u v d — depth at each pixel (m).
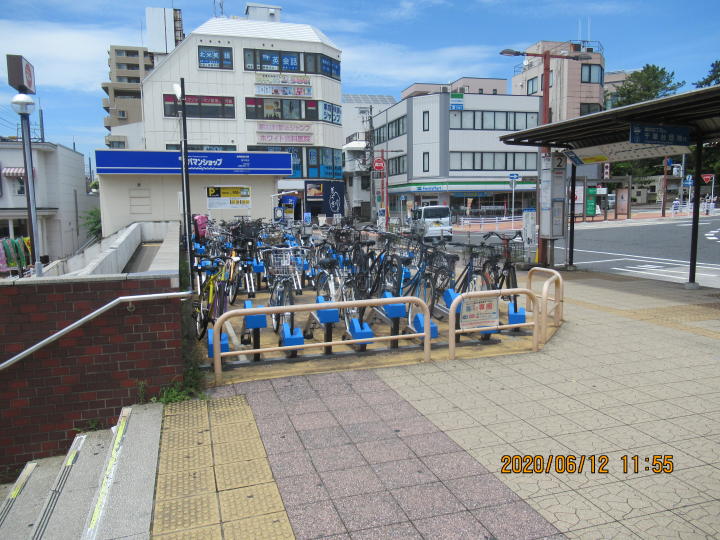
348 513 3.07
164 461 3.69
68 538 3.23
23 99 7.83
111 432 4.64
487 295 6.01
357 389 5.03
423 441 3.95
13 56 7.83
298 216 40.28
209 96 37.84
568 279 11.95
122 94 81.50
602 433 4.05
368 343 6.34
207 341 6.39
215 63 37.78
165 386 4.83
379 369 5.59
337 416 4.42
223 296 6.76
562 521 2.99
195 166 19.81
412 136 46.06
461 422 4.27
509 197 47.31
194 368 5.20
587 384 5.10
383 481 3.41
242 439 4.02
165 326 4.79
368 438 4.01
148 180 19.81
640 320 7.71
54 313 4.62
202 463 3.65
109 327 4.70
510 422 4.26
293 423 4.29
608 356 5.98
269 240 12.29
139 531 2.91
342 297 6.86
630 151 11.05
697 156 9.80
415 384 5.14
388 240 9.20
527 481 3.40
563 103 45.38
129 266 11.52
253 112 38.78
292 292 6.61
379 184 49.28
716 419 4.28
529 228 13.98
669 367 5.58
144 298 4.70
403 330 7.09
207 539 2.84
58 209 29.17
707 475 3.45
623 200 35.16
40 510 3.71
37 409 4.65
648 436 4.00
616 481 3.39
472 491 3.29
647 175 56.84
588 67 45.25
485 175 45.41
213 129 38.12
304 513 3.07
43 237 28.75
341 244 10.83
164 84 37.00
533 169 46.38
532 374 5.40
